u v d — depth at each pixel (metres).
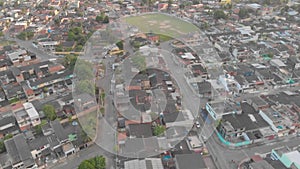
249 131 51.19
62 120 55.09
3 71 73.75
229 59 83.50
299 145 50.16
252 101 59.84
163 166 43.38
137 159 42.72
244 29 107.38
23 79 70.88
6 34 106.81
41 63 76.81
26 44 98.31
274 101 60.31
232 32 105.38
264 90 68.69
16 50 86.44
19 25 109.25
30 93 62.69
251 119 53.97
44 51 91.62
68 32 103.69
